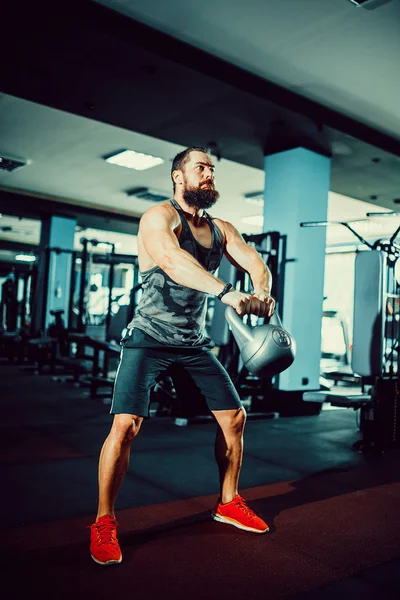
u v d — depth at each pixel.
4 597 1.44
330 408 5.66
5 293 9.46
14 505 2.19
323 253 5.27
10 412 4.42
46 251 7.98
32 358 8.45
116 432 1.73
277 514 2.24
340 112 4.91
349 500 2.46
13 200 8.57
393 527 2.12
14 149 6.59
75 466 2.84
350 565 1.75
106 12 3.39
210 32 3.67
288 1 3.28
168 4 3.35
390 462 3.26
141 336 1.81
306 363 5.11
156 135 5.22
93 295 13.13
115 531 1.74
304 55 3.94
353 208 9.11
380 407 3.59
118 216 9.89
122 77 4.01
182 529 2.00
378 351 3.66
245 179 7.51
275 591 1.54
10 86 4.23
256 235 5.14
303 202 5.18
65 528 1.96
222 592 1.53
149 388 1.79
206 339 1.94
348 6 3.31
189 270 1.59
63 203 9.15
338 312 9.83
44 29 3.35
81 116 4.99
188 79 4.00
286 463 3.14
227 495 2.05
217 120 4.77
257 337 1.80
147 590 1.52
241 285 4.75
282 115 4.59
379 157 5.58
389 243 3.86
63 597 1.45
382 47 3.78
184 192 1.83
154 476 2.71
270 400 4.96
